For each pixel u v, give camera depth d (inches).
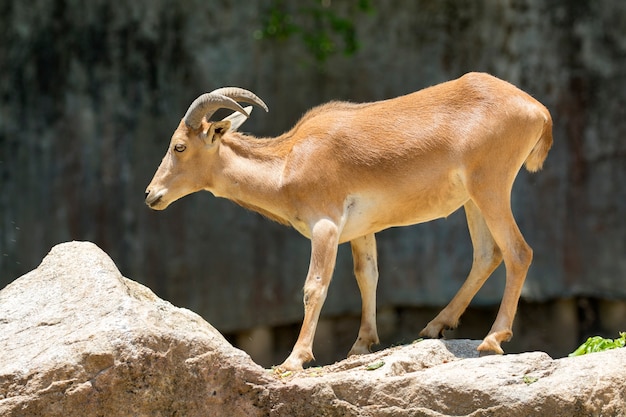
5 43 1756.9
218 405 781.9
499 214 887.7
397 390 790.5
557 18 1790.1
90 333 781.3
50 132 1766.7
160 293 1764.3
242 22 1787.6
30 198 1761.8
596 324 1820.9
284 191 948.6
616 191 1780.3
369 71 1807.3
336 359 1775.3
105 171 1768.0
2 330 810.8
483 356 851.4
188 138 965.8
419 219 938.1
